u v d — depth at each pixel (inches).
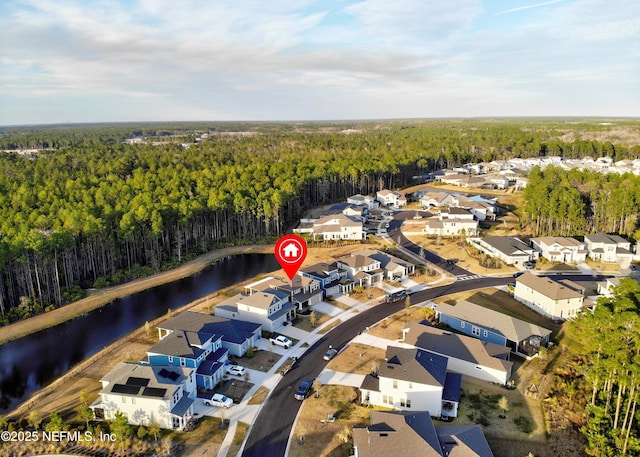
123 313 2805.1
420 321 2532.0
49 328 2618.1
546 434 1624.0
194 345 2010.3
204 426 1674.5
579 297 2534.5
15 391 1993.1
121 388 1700.3
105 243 3479.3
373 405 1802.4
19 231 3159.5
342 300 2859.3
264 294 2541.8
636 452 1534.2
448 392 1771.7
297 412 1753.2
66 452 1549.0
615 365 1561.3
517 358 2144.4
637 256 3430.1
